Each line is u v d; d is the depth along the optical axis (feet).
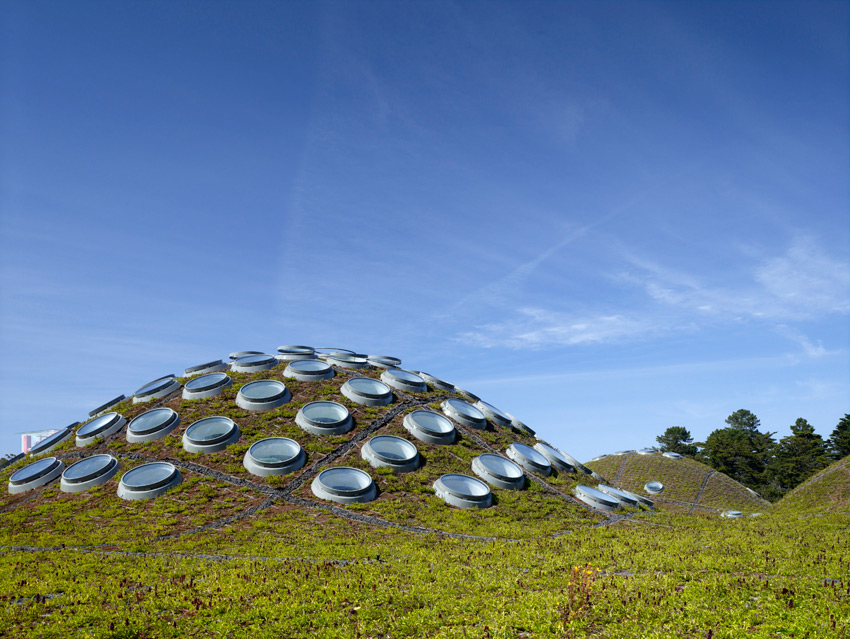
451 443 167.73
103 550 93.56
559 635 49.47
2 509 126.72
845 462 180.65
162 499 124.57
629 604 55.88
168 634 52.49
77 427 174.81
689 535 102.63
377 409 172.55
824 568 68.90
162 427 152.46
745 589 59.26
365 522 119.14
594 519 142.92
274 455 142.51
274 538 103.19
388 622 54.80
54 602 61.11
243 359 195.72
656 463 295.28
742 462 376.89
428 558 84.17
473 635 50.06
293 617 56.08
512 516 134.92
